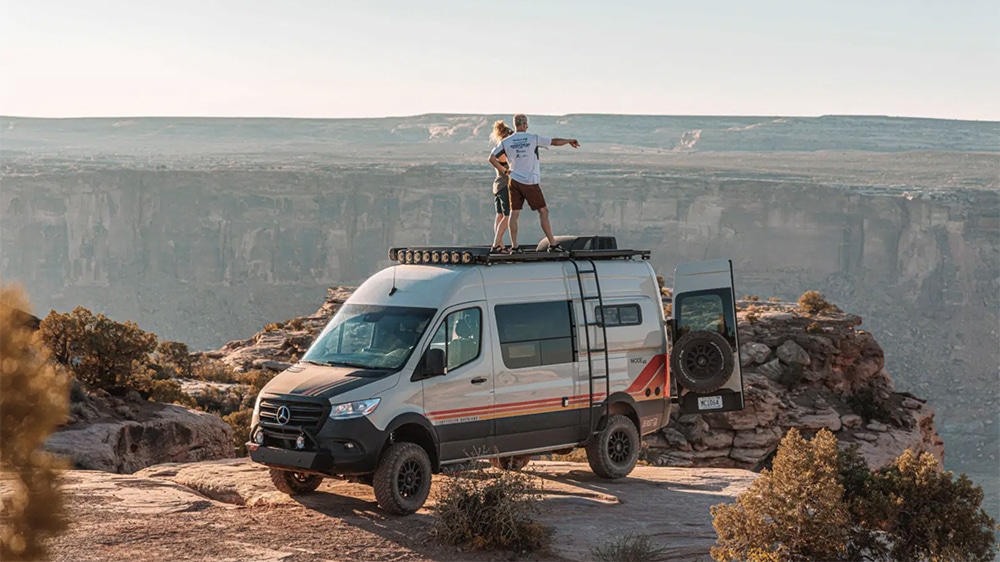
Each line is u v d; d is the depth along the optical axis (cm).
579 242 1316
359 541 945
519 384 1165
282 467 1039
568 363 1221
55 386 516
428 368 1069
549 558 937
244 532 954
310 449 1023
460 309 1124
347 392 1029
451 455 1102
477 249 1216
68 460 520
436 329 1098
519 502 968
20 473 506
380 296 1162
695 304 1346
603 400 1259
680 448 3788
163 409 1753
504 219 1273
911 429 4219
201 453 1706
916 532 984
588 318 1250
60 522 515
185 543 901
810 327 4556
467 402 1113
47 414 509
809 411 4119
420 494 1055
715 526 974
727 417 3900
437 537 959
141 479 1178
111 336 1772
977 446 18238
